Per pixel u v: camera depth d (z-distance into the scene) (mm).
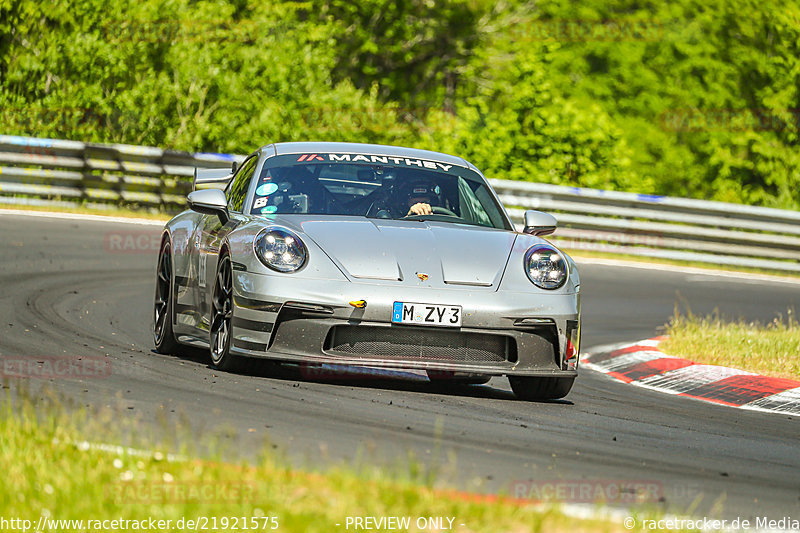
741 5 94500
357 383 22625
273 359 20594
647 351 32438
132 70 70375
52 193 58312
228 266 22047
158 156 60562
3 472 12383
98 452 13328
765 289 51844
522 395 23109
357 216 23562
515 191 59656
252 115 71062
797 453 18875
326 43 79000
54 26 70312
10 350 23516
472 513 11555
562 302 21703
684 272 55531
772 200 90438
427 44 105938
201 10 72500
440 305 20719
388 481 12695
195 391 19641
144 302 35062
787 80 93812
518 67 71938
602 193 59469
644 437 19078
